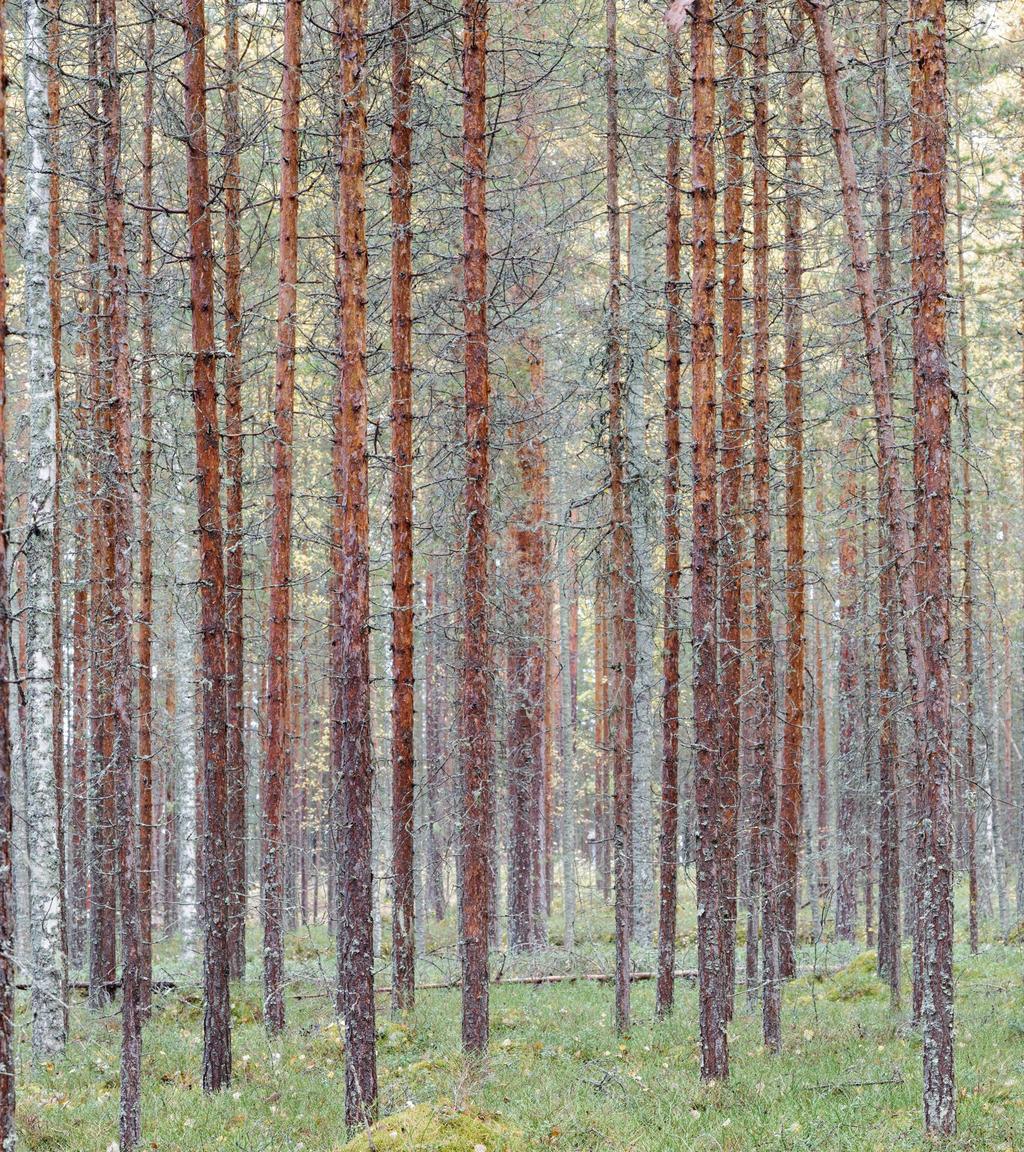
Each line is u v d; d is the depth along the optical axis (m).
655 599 15.57
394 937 14.60
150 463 15.76
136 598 25.14
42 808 12.83
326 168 15.67
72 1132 10.10
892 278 15.09
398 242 13.96
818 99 16.09
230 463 15.98
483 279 12.43
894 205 14.76
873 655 17.52
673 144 14.89
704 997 11.05
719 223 18.62
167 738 20.28
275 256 20.70
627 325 14.05
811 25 14.05
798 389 15.04
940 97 9.59
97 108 14.84
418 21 13.99
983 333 20.44
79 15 16.16
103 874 15.40
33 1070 12.41
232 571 16.23
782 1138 9.15
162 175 18.11
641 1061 12.41
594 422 14.41
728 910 13.95
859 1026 13.70
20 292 20.78
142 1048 13.61
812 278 18.11
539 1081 11.41
